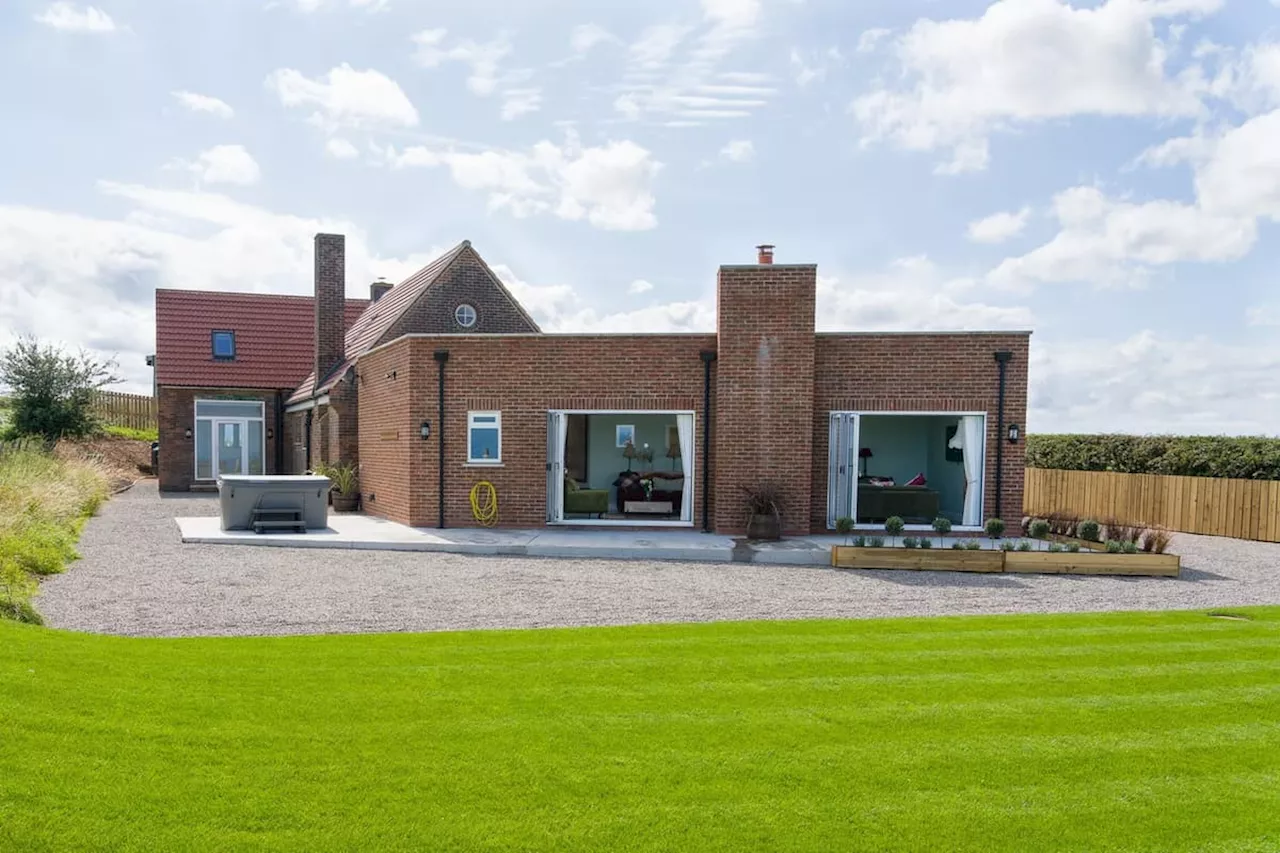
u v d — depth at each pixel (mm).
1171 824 4383
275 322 30172
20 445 21172
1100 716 5953
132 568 12008
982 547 14633
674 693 6273
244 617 9031
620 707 5930
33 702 5359
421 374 17297
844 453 16594
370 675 6566
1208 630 8859
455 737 5266
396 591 10789
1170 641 8305
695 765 4938
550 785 4629
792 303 16219
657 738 5340
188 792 4387
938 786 4758
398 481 18234
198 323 29172
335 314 26156
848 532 16297
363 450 21406
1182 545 18266
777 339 16250
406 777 4668
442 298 24250
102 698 5582
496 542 15078
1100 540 16047
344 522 18328
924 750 5254
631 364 16922
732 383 16359
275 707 5684
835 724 5676
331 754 4938
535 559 14055
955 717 5867
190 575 11578
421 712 5699
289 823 4137
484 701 5980
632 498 18781
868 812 4430
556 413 17078
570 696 6148
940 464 20172
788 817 4348
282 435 29266
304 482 16469
